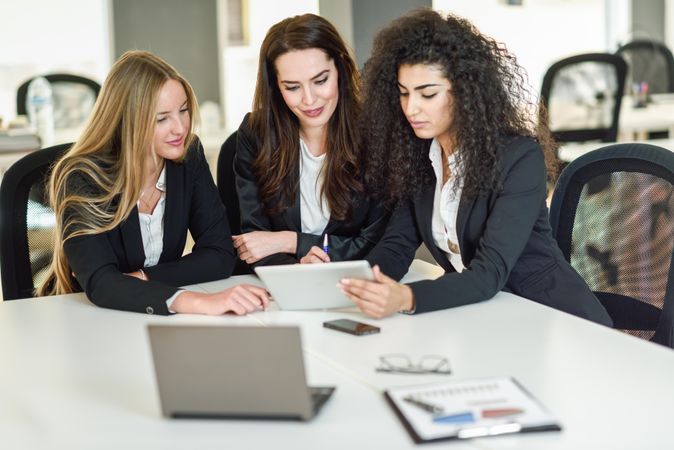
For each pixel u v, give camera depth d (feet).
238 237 8.47
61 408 4.75
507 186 6.78
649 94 22.70
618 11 26.89
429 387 4.67
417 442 4.08
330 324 6.02
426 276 7.72
